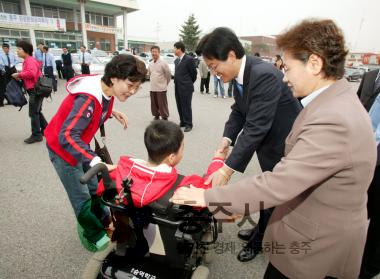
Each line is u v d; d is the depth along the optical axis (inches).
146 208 50.6
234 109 84.4
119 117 93.9
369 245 68.9
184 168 147.7
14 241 90.0
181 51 202.2
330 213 37.6
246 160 65.3
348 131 32.3
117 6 1376.7
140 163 55.1
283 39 37.8
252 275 79.6
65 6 1310.3
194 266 59.3
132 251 57.5
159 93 226.5
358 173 34.5
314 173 33.4
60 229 96.3
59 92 382.9
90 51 638.5
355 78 708.0
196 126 232.5
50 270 79.1
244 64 65.6
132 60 63.0
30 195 116.8
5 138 186.4
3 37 1037.8
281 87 65.9
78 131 63.9
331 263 40.3
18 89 173.6
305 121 36.5
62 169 74.0
